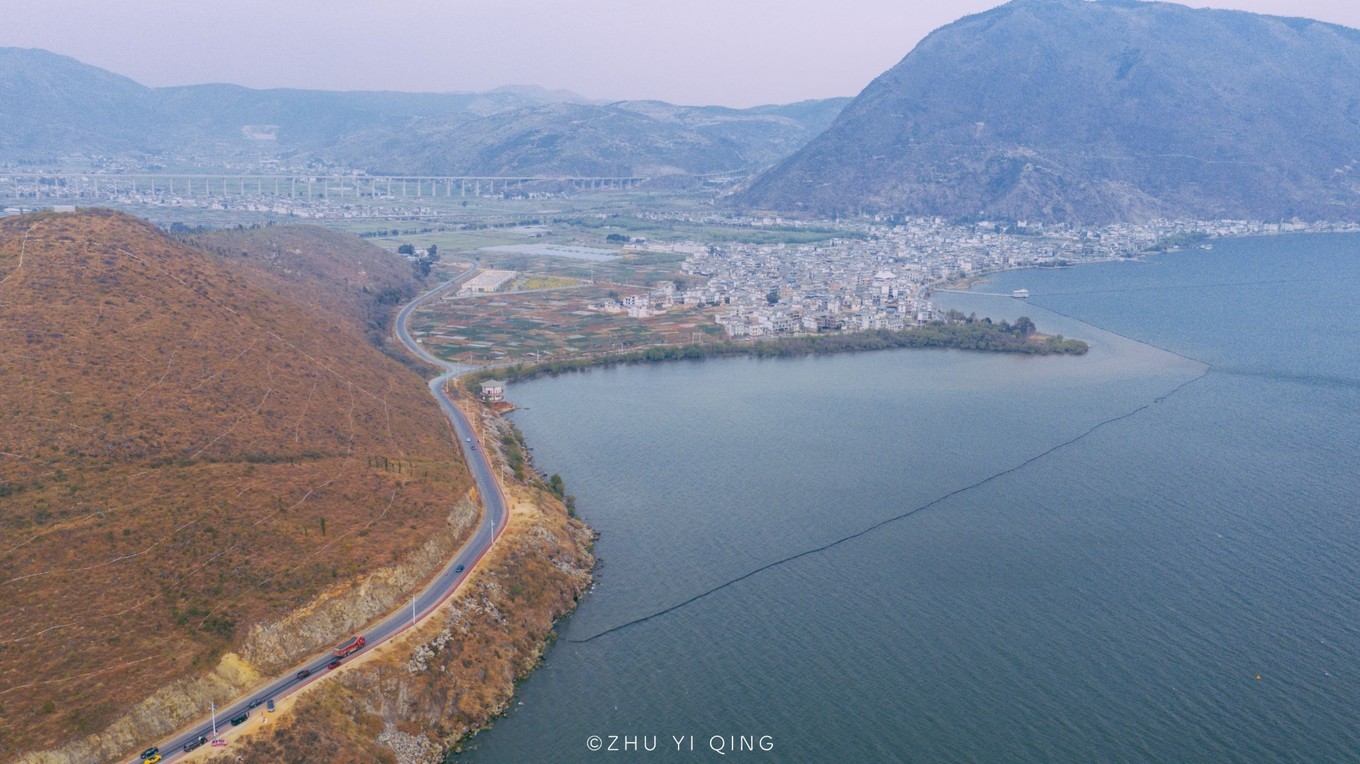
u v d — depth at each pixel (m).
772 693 176.88
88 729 139.88
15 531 169.12
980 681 179.62
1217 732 164.12
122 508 181.62
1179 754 158.62
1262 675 180.62
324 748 150.12
